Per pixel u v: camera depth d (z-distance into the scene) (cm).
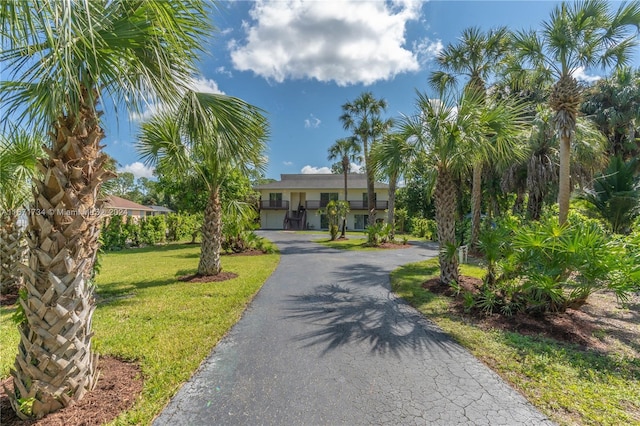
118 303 518
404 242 1559
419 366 305
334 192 3234
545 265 419
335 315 462
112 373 281
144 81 249
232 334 387
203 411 233
